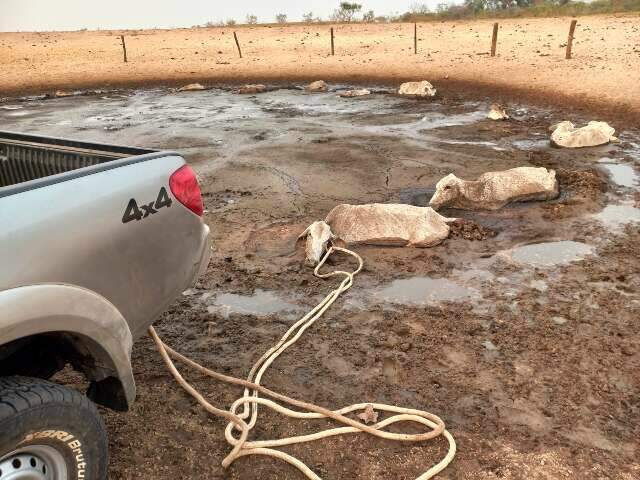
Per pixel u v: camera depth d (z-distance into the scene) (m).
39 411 2.07
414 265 5.29
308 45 26.94
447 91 15.69
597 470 2.86
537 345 3.95
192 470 2.90
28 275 2.12
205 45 29.14
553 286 4.79
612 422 3.19
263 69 21.42
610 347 3.89
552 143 9.49
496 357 3.83
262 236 6.11
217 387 3.58
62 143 3.40
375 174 8.28
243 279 5.12
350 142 10.38
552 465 2.89
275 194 7.54
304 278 5.11
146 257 2.73
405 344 4.00
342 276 5.11
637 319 4.23
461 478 2.83
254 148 10.25
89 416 2.27
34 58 26.36
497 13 38.78
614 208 6.53
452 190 6.64
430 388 3.54
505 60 18.70
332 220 6.06
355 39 28.03
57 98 18.33
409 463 2.94
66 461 2.23
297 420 3.29
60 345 2.53
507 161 8.69
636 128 10.37
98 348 2.44
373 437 3.13
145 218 2.71
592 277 4.91
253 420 3.23
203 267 3.21
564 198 6.82
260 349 4.02
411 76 18.12
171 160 2.98
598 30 24.45
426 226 5.71
